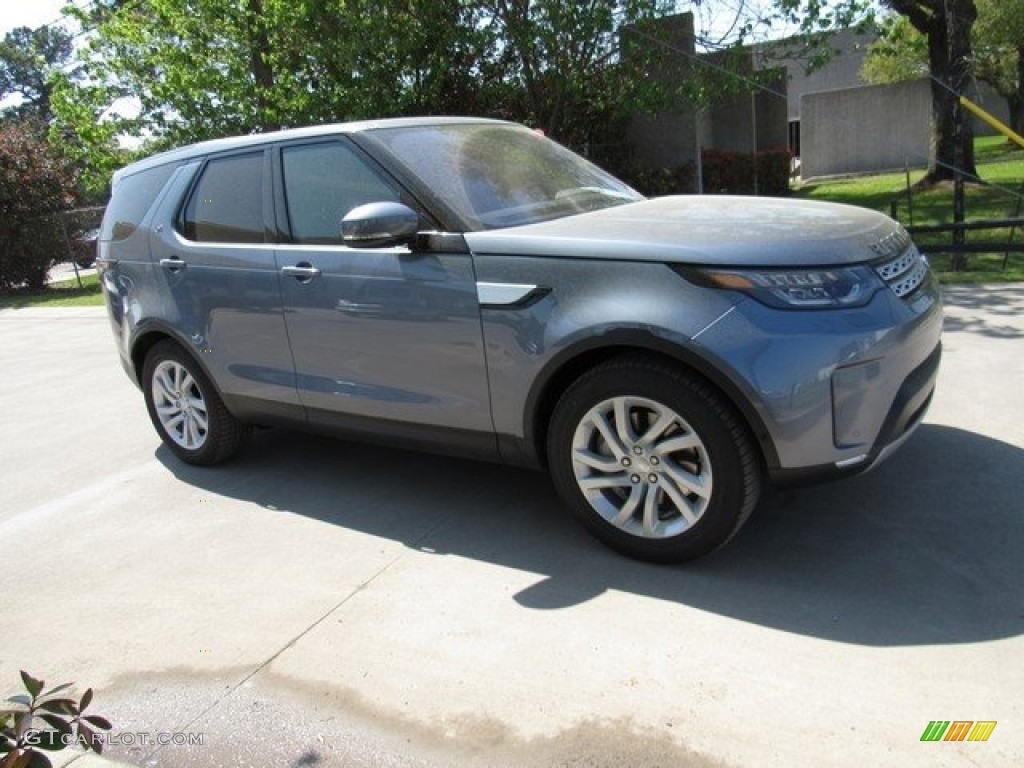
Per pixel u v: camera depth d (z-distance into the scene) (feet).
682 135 43.91
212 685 9.77
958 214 29.22
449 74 40.78
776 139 68.18
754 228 10.85
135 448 18.88
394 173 12.72
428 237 12.06
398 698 9.21
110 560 13.28
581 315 10.85
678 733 8.26
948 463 13.52
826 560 11.10
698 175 44.34
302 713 9.14
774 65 48.14
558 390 11.80
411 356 12.60
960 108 28.99
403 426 13.16
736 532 10.83
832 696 8.55
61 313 46.39
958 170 29.07
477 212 12.35
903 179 60.18
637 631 9.96
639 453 11.03
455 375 12.23
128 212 16.84
